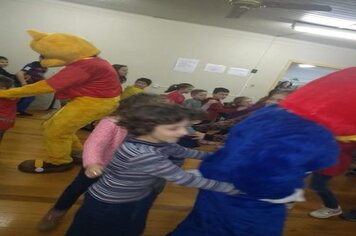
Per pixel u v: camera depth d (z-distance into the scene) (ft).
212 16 14.89
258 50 20.22
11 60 17.56
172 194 9.93
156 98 4.38
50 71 16.92
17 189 8.16
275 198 4.50
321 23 12.30
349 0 8.70
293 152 4.26
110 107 8.97
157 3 13.30
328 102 4.56
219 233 5.03
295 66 21.56
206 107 16.38
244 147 4.52
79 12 16.90
